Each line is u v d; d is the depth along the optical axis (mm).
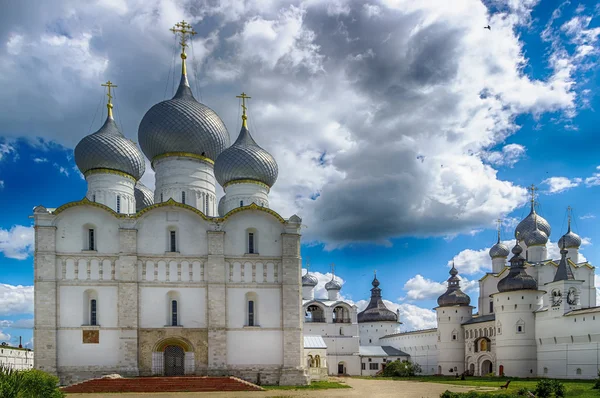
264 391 52062
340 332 114375
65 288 59281
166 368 59938
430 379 83312
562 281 79812
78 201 60656
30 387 33406
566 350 77625
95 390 50719
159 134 71500
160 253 61656
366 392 52031
